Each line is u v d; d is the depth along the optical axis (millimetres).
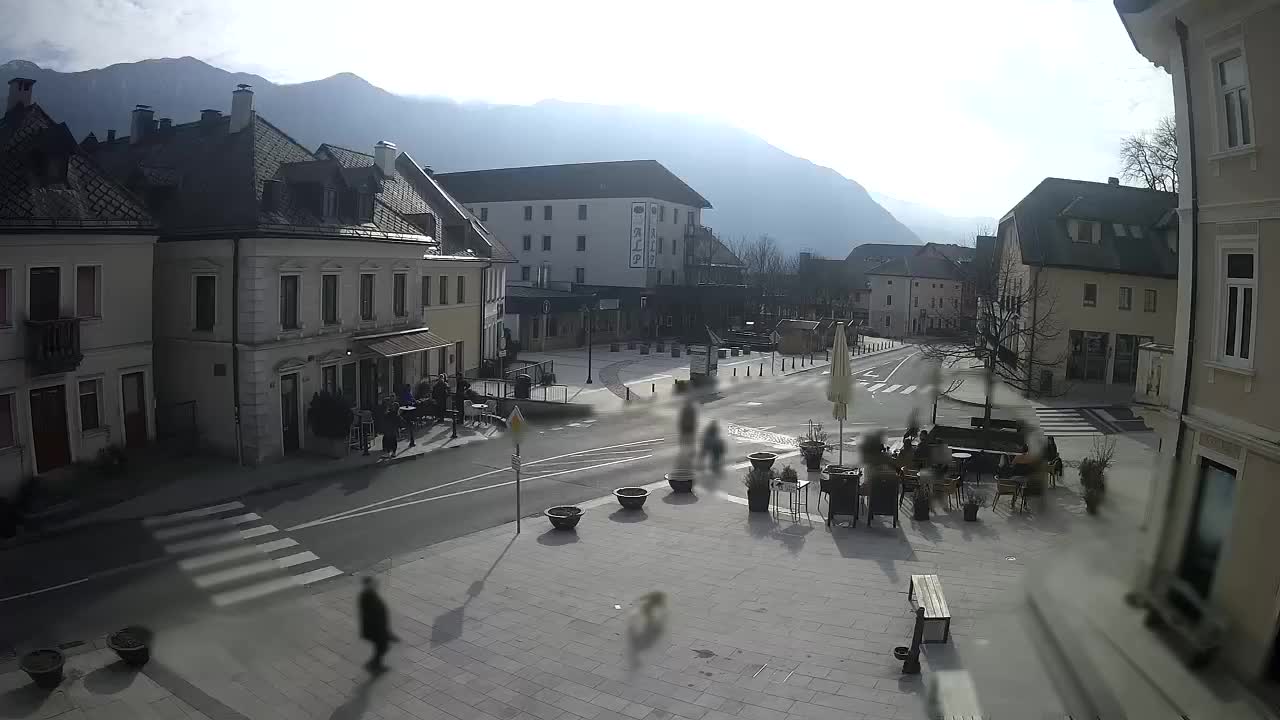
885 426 35688
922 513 20031
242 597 15117
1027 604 13508
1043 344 45875
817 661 11992
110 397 23188
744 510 21141
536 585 15508
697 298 79062
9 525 18547
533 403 38719
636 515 20641
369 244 29953
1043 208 47969
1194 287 13094
